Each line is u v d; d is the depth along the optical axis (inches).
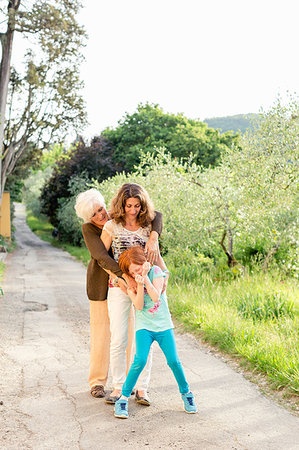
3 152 938.1
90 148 1327.5
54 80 912.3
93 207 162.6
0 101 847.7
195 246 468.4
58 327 288.2
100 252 158.6
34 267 677.3
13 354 224.2
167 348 152.8
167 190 455.8
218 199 429.7
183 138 1400.1
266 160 412.5
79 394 171.0
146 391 163.0
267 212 405.7
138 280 147.9
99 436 136.3
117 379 162.4
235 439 133.8
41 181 2687.0
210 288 363.3
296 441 132.6
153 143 1391.5
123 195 156.7
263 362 193.3
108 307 164.4
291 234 404.8
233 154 430.9
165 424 144.3
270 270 413.7
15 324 294.5
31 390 174.9
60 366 205.9
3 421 146.7
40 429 141.3
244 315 273.1
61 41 864.9
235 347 218.2
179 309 306.8
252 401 163.3
